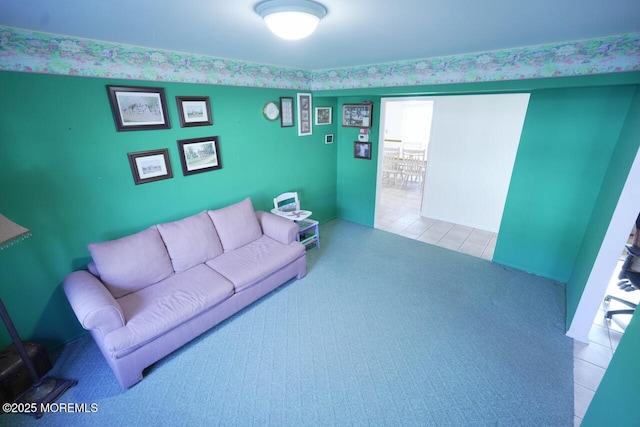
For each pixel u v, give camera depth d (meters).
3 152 1.84
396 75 2.99
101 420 1.74
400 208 5.40
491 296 2.80
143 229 2.61
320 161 4.27
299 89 3.63
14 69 1.79
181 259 2.54
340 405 1.80
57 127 2.01
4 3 1.31
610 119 2.43
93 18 1.56
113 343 1.79
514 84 2.36
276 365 2.08
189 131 2.73
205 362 2.12
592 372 1.99
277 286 2.84
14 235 1.50
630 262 2.27
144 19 1.58
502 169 4.01
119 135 2.31
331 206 4.75
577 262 2.77
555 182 2.82
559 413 1.73
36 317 2.15
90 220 2.29
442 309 2.63
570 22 1.62
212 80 2.77
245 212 3.04
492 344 2.23
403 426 1.68
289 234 2.99
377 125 3.99
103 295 1.92
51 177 2.05
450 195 4.57
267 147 3.48
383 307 2.66
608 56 1.97
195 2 1.31
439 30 1.78
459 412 1.75
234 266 2.62
